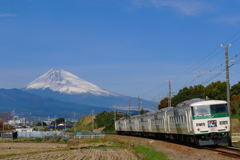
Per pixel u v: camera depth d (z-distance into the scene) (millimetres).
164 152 27375
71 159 30484
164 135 41500
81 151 40062
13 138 76188
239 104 66438
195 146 28266
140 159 27453
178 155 24156
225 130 25297
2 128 105125
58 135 83625
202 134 25297
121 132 76000
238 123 59781
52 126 150000
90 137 66500
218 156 19766
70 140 66062
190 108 26391
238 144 30516
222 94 69312
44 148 49906
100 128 110562
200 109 25781
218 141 25359
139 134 58625
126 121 66938
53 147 51469
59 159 30719
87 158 31109
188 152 24266
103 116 120312
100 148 44281
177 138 34969
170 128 35594
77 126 131750
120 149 40562
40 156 34844
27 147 52000
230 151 22250
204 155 21234
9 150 45156
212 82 71500
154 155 27531
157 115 42219
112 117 110688
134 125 59031
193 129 25672
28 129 111625
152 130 46125
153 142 39906
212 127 25188
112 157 30766
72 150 43062
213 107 25734
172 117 34250
